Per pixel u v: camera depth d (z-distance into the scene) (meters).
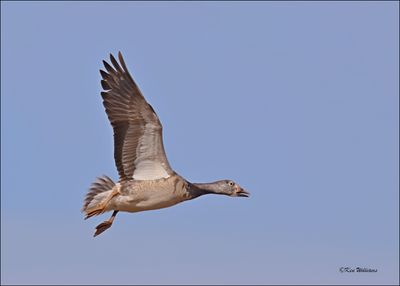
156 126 16.70
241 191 19.19
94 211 16.91
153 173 17.08
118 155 16.98
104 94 16.78
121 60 16.47
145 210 17.34
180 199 17.38
